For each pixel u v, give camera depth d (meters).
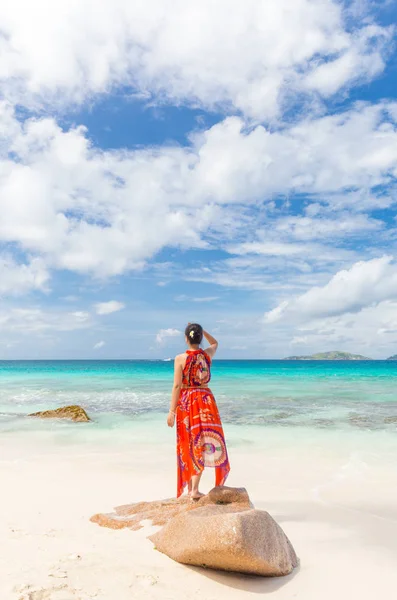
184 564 3.82
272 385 26.61
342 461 8.10
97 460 8.15
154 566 3.75
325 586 3.55
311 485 6.60
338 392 21.64
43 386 26.52
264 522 3.86
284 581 3.63
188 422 5.33
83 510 5.34
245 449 9.13
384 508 5.55
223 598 3.30
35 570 3.50
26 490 6.21
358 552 4.23
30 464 7.86
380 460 8.18
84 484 6.53
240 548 3.53
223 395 20.14
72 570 3.54
